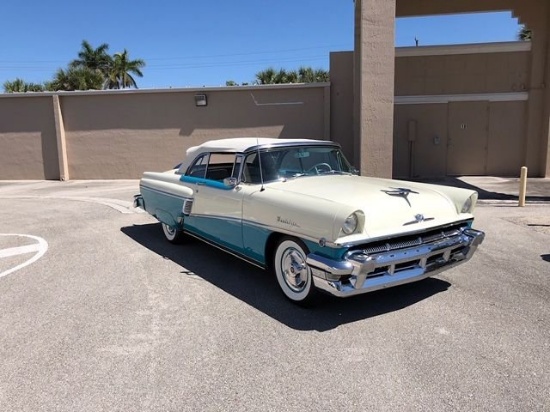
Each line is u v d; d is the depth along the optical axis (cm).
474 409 279
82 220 897
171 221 648
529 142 1485
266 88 1592
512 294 463
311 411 281
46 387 312
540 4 1423
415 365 330
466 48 1476
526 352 346
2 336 390
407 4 1482
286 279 451
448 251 435
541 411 276
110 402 294
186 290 492
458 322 399
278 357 345
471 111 1505
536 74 1453
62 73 3700
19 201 1180
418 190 478
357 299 457
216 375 322
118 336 385
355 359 340
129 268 576
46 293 491
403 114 1527
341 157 584
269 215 452
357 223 383
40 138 1705
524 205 941
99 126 1691
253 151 505
